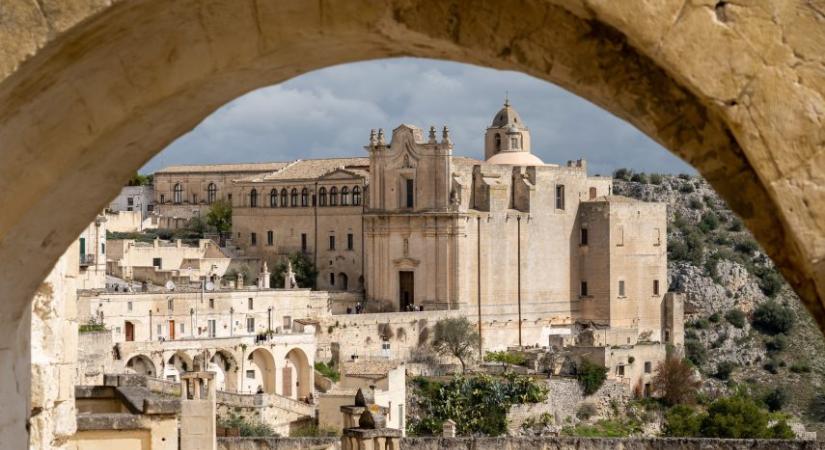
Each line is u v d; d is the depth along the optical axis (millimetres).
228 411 116000
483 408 157875
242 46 11555
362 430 41250
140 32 11297
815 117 9297
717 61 9445
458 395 157000
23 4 10609
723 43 9422
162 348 156375
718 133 10484
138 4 10719
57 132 11820
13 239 12477
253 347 167500
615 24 9656
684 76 9531
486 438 53375
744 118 9445
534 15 10883
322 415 122375
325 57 12242
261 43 11523
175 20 11281
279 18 11367
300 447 53031
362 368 181500
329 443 52812
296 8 11258
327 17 11289
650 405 183625
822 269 9344
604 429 172625
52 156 11875
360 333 191375
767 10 9359
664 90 10656
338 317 189625
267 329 187750
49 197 12258
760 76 9375
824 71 9281
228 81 12164
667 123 10711
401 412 152875
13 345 14414
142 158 13289
